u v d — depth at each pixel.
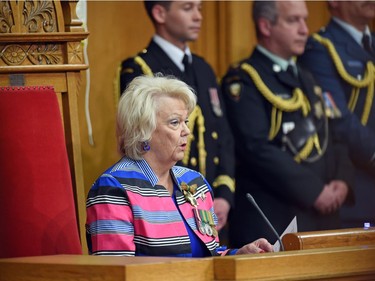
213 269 5.22
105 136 10.48
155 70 10.14
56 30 7.27
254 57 11.02
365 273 5.54
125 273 4.97
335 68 11.36
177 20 10.32
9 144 6.76
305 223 10.80
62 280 5.21
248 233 10.57
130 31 10.66
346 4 11.51
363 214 11.20
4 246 6.69
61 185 6.89
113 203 6.35
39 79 7.20
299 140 10.80
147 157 6.64
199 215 6.75
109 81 10.53
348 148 11.23
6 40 7.03
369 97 11.44
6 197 6.72
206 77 10.46
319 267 5.38
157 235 6.39
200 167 10.09
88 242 6.50
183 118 6.66
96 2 10.46
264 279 5.18
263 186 10.62
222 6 11.27
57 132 6.95
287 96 10.85
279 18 11.06
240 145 10.61
